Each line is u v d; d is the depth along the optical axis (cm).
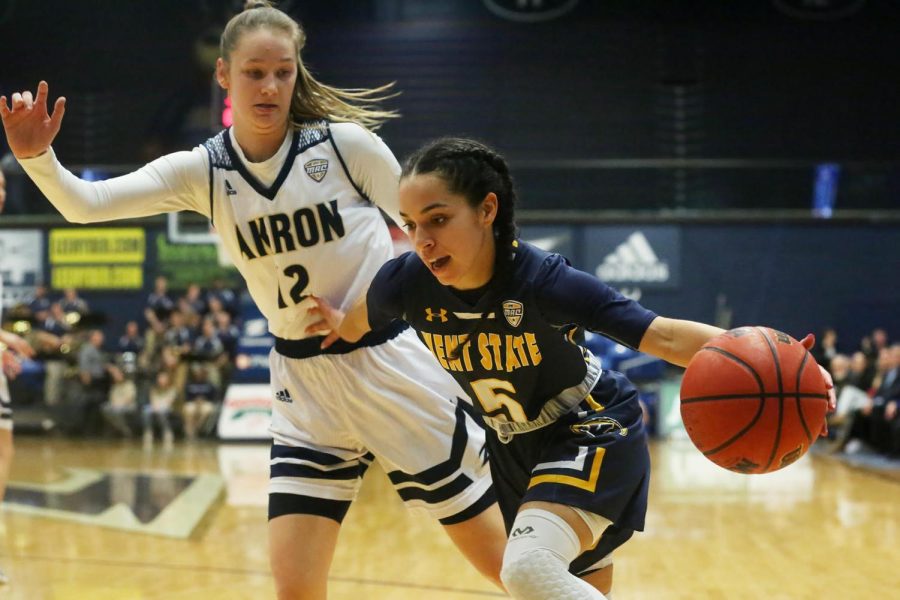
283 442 292
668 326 231
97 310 1586
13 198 1611
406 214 232
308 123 288
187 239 1331
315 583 279
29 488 840
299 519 282
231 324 1463
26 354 435
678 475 987
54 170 260
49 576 500
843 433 1219
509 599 455
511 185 238
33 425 1386
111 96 1888
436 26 1948
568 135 1869
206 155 285
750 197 1658
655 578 507
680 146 1856
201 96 1869
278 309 292
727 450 223
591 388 257
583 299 233
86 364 1395
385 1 1962
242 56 270
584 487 239
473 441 296
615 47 1922
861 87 1883
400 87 1914
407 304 254
